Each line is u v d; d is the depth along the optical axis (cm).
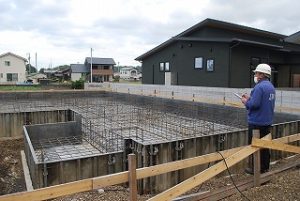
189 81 1437
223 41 1259
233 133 563
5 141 819
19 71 3750
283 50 1497
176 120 826
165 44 1538
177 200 323
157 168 286
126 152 502
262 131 398
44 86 2305
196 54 1398
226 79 1281
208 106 888
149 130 698
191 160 311
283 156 560
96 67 3841
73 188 241
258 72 400
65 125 746
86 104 1183
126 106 1114
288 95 843
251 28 1470
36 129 718
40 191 226
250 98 399
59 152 590
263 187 374
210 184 415
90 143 666
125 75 5788
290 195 353
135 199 271
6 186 536
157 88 1356
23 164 626
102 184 255
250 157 446
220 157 333
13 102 1238
